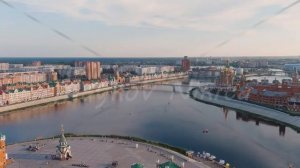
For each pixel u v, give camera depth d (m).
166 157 199.62
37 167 182.88
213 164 187.62
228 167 183.88
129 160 193.50
